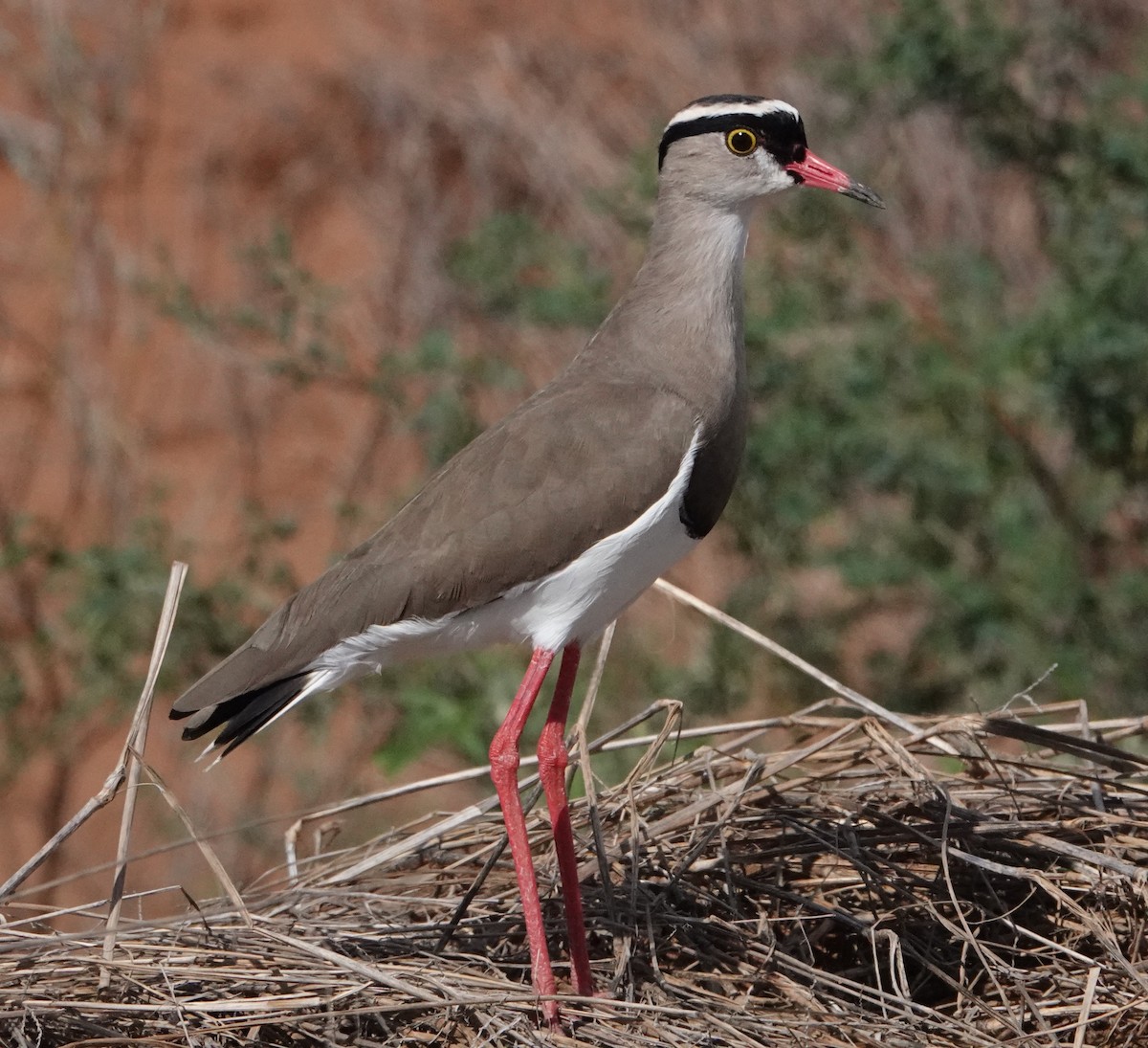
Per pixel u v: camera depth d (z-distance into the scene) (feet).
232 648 46.03
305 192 64.90
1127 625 44.55
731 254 29.89
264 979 26.14
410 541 28.37
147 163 64.54
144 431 59.21
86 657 47.62
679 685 45.62
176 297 53.11
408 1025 26.32
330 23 68.44
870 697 45.98
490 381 48.24
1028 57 46.88
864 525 47.70
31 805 51.62
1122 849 28.91
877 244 54.75
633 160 48.14
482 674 43.29
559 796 28.43
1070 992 27.27
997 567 45.44
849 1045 25.82
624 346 29.68
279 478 58.49
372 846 32.91
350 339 59.82
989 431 44.86
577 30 68.18
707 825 30.12
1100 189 44.47
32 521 50.37
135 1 66.33
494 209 64.08
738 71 65.67
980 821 29.27
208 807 50.34
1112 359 41.86
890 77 46.09
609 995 27.37
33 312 61.16
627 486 28.02
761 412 45.03
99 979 26.35
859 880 29.19
